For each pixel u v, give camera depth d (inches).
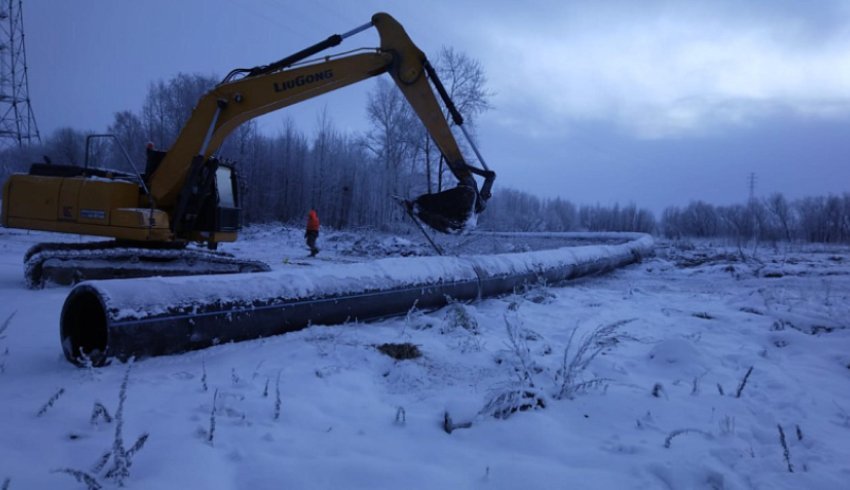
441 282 256.8
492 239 601.3
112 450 96.3
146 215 328.2
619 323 183.9
